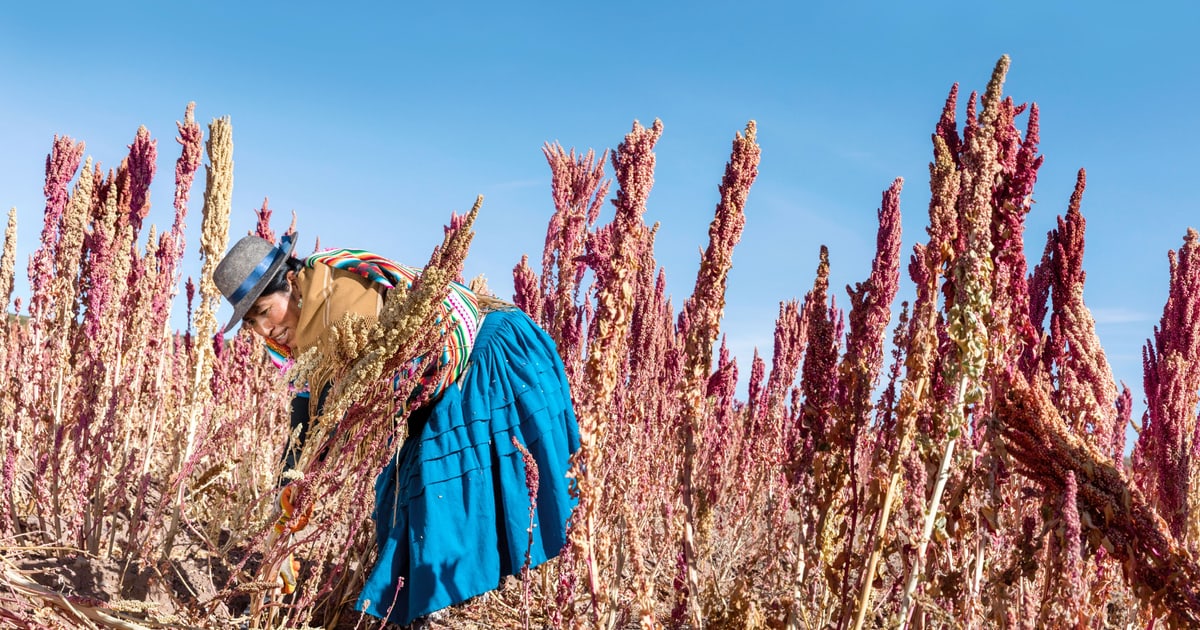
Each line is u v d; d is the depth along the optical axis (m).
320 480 2.54
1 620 2.04
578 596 3.17
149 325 4.06
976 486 2.49
